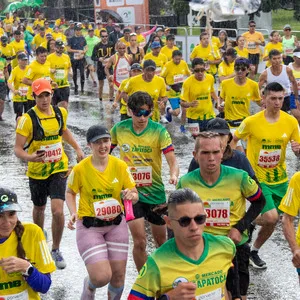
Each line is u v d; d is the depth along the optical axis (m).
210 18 18.66
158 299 4.02
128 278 7.00
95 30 27.19
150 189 6.73
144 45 23.45
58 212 7.26
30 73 13.82
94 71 23.70
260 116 7.21
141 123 6.63
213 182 5.22
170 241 4.06
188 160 12.07
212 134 5.02
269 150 7.19
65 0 37.16
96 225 5.89
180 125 15.44
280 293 6.55
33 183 7.54
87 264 5.75
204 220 3.95
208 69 18.70
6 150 13.31
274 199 7.32
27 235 4.55
